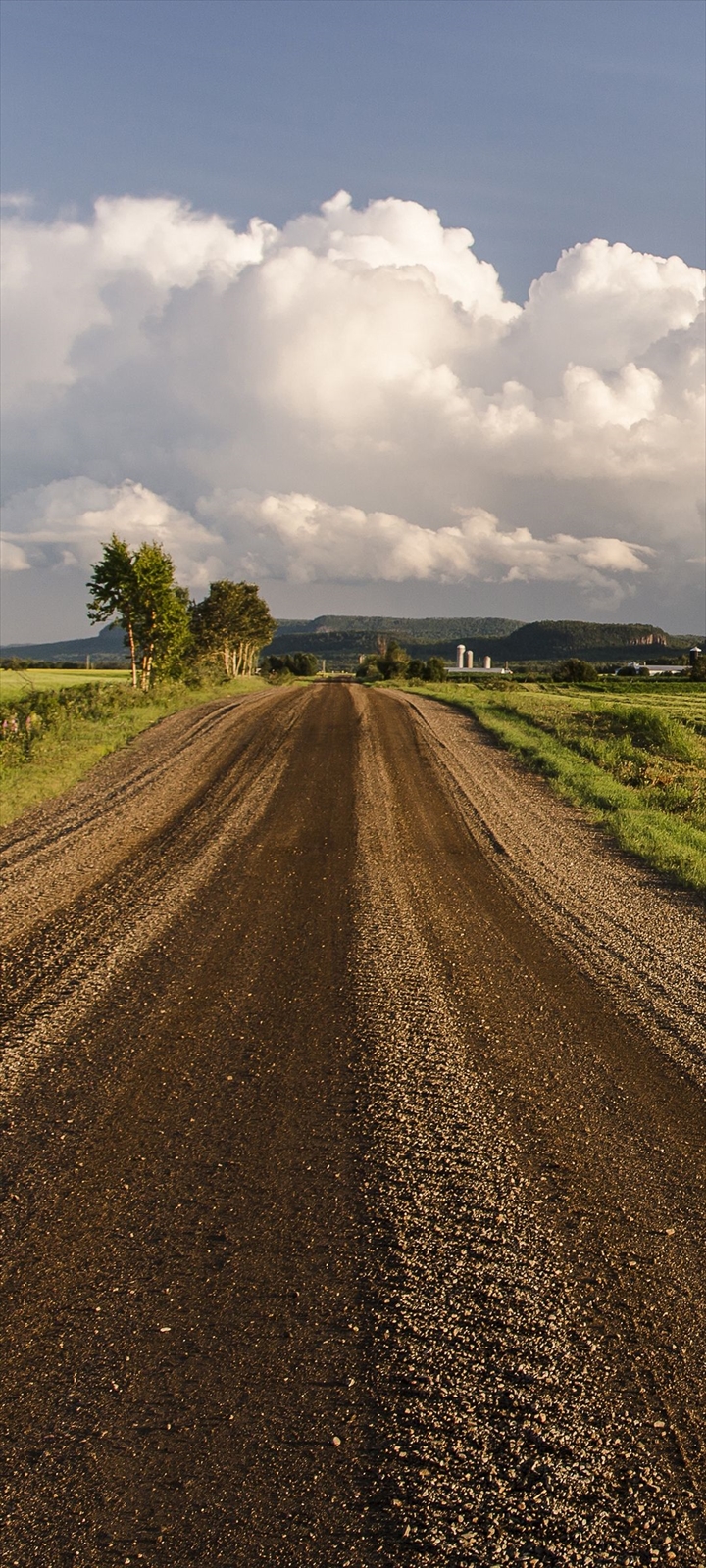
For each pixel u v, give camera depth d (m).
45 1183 4.36
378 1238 3.94
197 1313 3.45
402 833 13.25
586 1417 2.97
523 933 8.64
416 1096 5.31
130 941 8.15
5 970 7.32
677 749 23.81
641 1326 3.42
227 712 30.55
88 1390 3.07
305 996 6.92
